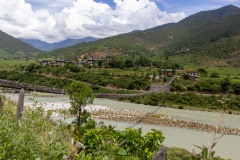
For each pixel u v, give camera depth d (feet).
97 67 346.33
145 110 155.84
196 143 82.94
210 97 193.16
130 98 196.24
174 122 115.55
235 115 152.56
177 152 59.31
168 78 257.14
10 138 6.68
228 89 215.10
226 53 598.34
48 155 6.11
